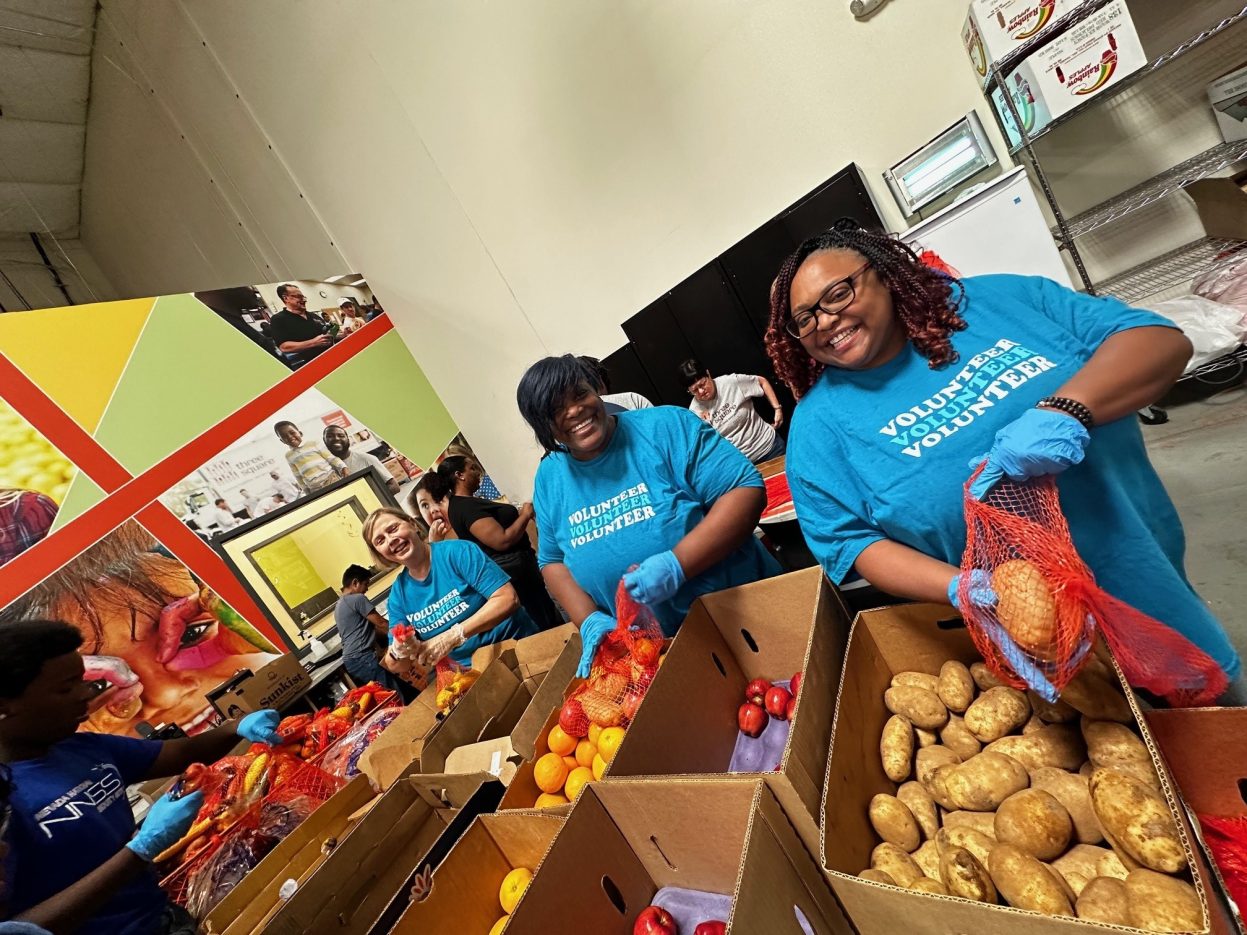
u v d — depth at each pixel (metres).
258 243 4.84
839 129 2.44
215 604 3.15
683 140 2.79
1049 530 0.76
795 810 0.74
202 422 3.31
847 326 0.90
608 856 0.91
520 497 4.58
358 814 1.39
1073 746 0.79
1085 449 0.80
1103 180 2.17
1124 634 0.68
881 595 1.36
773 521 2.06
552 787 1.15
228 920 1.14
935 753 0.90
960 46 2.13
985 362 0.90
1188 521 1.66
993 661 0.79
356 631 2.89
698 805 0.82
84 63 4.37
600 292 3.39
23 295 5.23
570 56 2.91
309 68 3.73
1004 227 2.00
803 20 2.33
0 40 3.80
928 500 0.91
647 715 1.03
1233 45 1.84
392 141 3.70
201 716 2.98
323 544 3.63
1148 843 0.60
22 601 2.61
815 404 1.04
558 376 1.30
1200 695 0.75
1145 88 2.00
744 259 2.71
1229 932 0.52
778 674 1.28
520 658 1.76
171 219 5.23
